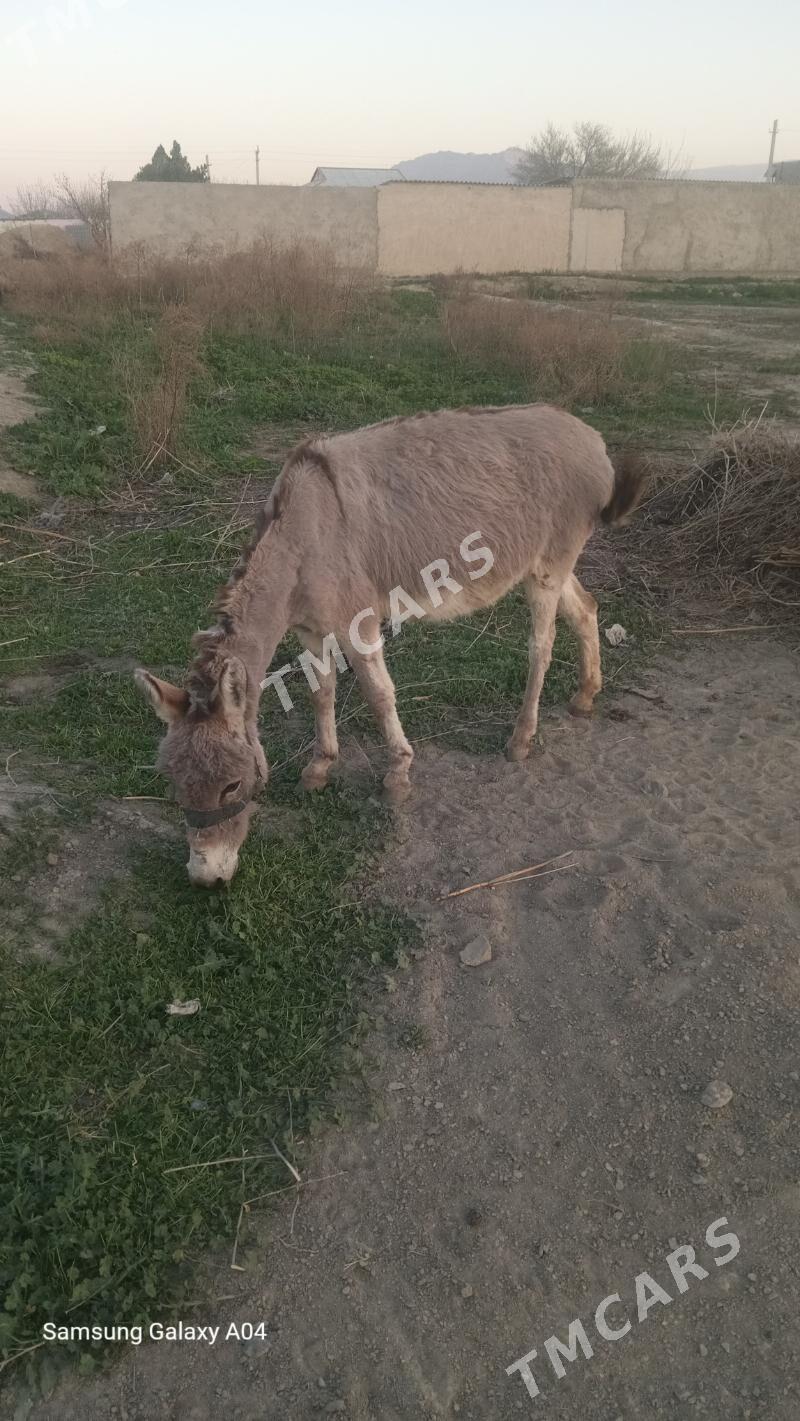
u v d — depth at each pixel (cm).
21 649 571
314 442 416
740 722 521
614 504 474
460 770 483
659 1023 335
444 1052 329
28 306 1567
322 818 441
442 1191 288
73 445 873
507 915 385
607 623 635
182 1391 243
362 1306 261
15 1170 283
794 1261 270
